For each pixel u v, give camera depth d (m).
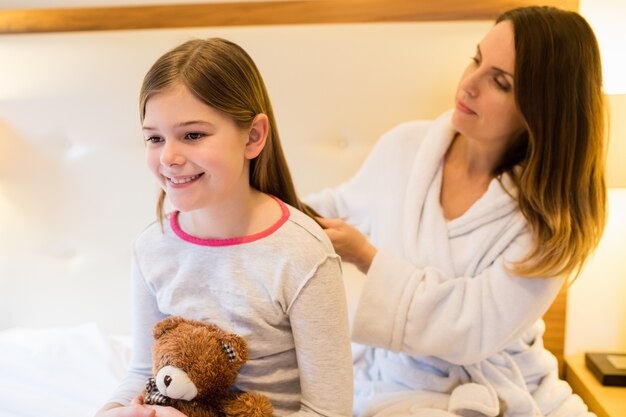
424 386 1.15
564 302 1.49
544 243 1.03
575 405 1.17
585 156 1.03
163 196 0.91
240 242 0.84
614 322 1.53
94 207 1.55
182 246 0.88
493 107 1.03
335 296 0.84
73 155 1.53
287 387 0.89
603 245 1.49
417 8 1.39
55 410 1.15
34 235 1.58
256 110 0.83
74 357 1.36
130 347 1.43
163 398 0.81
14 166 1.54
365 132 1.46
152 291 0.92
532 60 0.98
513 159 1.15
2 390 1.20
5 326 1.63
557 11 1.02
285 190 0.95
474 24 1.39
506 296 1.04
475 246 1.11
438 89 1.42
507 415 1.09
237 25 1.44
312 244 0.83
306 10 1.42
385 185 1.27
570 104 1.00
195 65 0.77
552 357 1.26
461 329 1.05
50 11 1.46
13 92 1.49
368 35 1.40
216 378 0.78
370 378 1.25
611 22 1.38
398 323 1.07
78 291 1.61
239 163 0.80
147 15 1.45
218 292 0.85
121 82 1.47
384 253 1.10
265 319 0.84
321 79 1.43
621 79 1.41
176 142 0.77
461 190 1.18
